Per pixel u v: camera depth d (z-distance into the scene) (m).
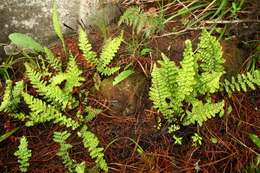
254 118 0.74
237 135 0.72
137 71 0.78
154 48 0.80
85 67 0.80
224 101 0.75
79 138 0.74
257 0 0.78
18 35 0.79
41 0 0.83
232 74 0.77
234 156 0.70
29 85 0.80
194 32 0.82
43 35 0.86
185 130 0.73
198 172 0.69
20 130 0.75
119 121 0.75
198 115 0.70
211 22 0.80
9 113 0.76
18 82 0.75
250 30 0.78
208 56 0.72
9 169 0.71
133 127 0.74
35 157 0.72
